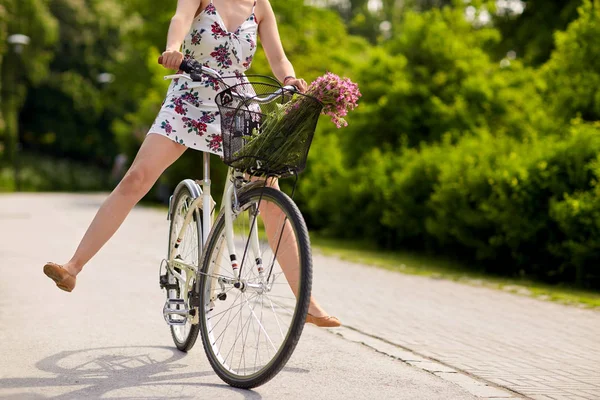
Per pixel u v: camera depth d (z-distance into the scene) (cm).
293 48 2827
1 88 4925
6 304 734
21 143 5759
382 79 1778
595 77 1459
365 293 909
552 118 1514
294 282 468
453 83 1775
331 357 571
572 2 2723
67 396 446
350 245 1559
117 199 508
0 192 4388
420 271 1144
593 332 723
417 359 575
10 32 4834
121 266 1031
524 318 785
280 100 471
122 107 5806
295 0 3083
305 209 1861
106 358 543
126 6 3816
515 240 1134
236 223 487
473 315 792
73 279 508
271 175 475
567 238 1093
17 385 466
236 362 486
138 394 455
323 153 1827
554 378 541
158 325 660
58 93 5650
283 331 486
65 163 5709
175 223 576
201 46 519
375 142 1761
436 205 1306
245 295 507
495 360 592
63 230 1574
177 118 510
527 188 1123
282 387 482
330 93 446
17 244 1280
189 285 538
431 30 1808
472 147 1315
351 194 1619
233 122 457
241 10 531
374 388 489
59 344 578
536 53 2902
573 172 1100
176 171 2859
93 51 5750
